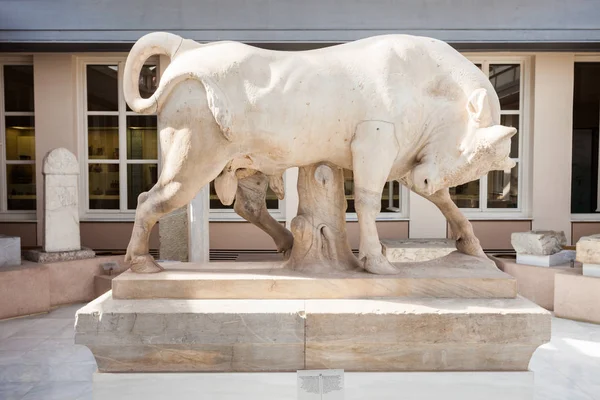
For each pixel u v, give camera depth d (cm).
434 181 257
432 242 495
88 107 692
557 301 482
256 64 254
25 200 699
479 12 555
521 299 252
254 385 242
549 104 638
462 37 556
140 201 269
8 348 404
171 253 573
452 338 235
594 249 464
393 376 241
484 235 650
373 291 253
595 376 347
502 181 673
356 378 242
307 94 250
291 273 265
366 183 253
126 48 595
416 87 257
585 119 684
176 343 238
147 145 700
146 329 238
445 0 555
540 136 641
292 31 554
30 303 497
